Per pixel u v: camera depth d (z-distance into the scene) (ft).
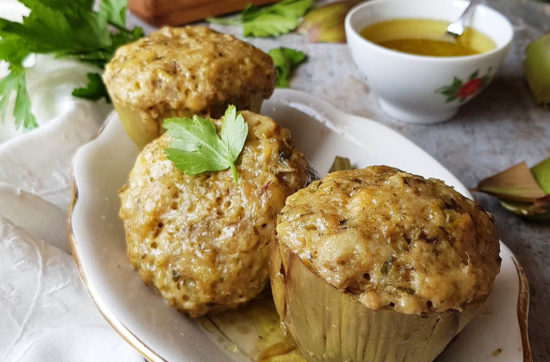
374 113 1.40
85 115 1.19
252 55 1.08
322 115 1.17
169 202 0.88
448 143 1.32
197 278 0.86
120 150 1.08
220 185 0.88
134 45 1.09
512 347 0.81
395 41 1.35
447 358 0.82
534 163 1.26
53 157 1.13
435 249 0.72
